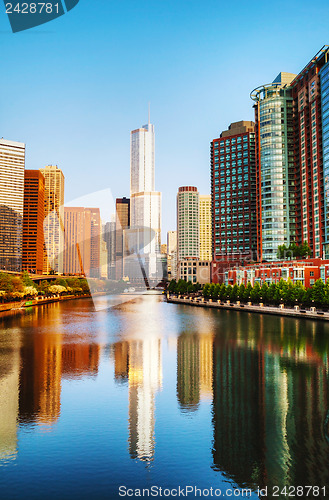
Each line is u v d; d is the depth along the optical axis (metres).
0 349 64.88
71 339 76.00
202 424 31.94
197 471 24.86
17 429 30.84
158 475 24.44
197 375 47.16
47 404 36.59
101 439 29.17
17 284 160.38
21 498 22.03
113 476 24.23
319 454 26.80
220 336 78.31
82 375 47.19
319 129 191.50
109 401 37.56
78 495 22.33
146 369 50.38
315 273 133.12
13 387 42.06
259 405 36.34
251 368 50.56
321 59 192.75
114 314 131.38
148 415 33.81
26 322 106.31
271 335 77.56
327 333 78.44
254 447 27.89
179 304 191.25
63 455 26.75
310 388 41.59
